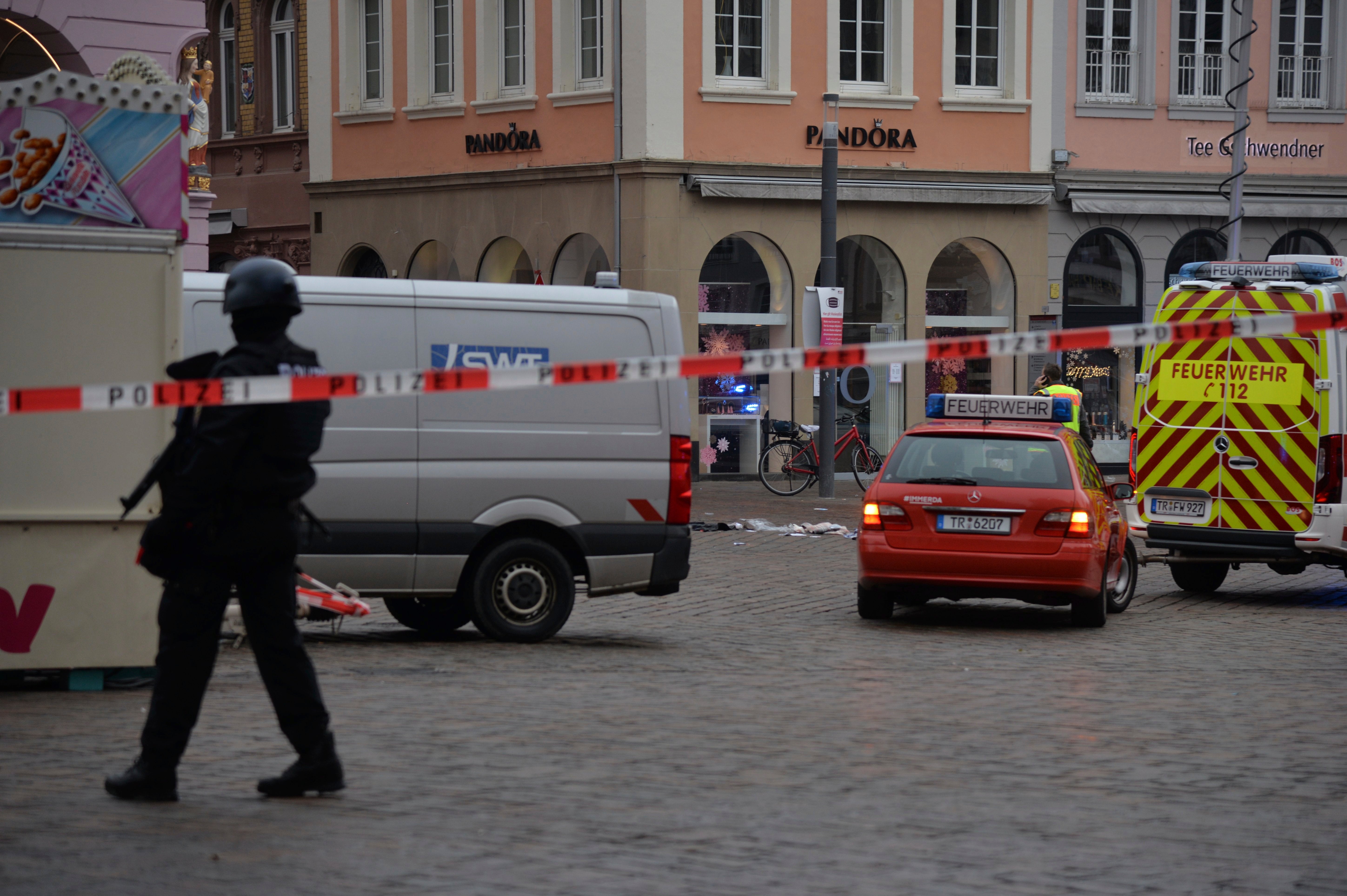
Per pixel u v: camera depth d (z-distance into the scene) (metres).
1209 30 39.81
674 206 35.12
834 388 32.28
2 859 6.68
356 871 6.59
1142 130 39.28
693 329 35.47
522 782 8.41
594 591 14.30
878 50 37.31
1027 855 7.07
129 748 9.14
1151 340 8.06
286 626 7.67
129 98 10.81
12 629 10.85
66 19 20.22
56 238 10.73
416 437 13.65
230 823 7.33
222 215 43.03
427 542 13.67
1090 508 15.87
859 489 34.75
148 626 11.09
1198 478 19.50
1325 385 18.92
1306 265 19.55
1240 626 16.72
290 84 41.94
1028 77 38.38
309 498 13.34
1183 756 9.52
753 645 14.61
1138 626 16.61
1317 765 9.28
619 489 14.27
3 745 9.22
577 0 36.22
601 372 7.65
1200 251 40.06
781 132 36.19
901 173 37.16
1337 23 40.41
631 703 11.13
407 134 39.00
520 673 12.48
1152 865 6.95
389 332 13.62
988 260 38.44
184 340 13.05
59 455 10.88
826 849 7.11
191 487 7.15
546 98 36.53
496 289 14.00
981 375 38.59
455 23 38.16
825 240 32.41
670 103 35.06
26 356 10.73
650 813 7.76
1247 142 39.97
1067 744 9.82
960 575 15.84
